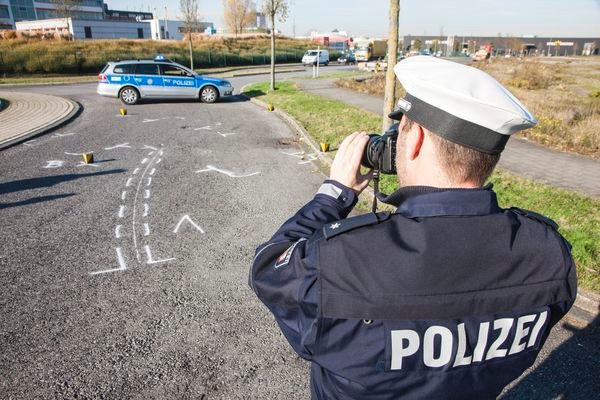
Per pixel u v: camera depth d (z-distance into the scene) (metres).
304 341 0.83
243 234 4.86
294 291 0.84
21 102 14.37
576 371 2.79
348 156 1.06
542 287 0.82
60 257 4.26
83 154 7.60
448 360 0.78
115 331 3.18
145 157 8.03
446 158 0.82
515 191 5.91
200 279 3.91
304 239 0.92
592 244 4.25
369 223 0.82
